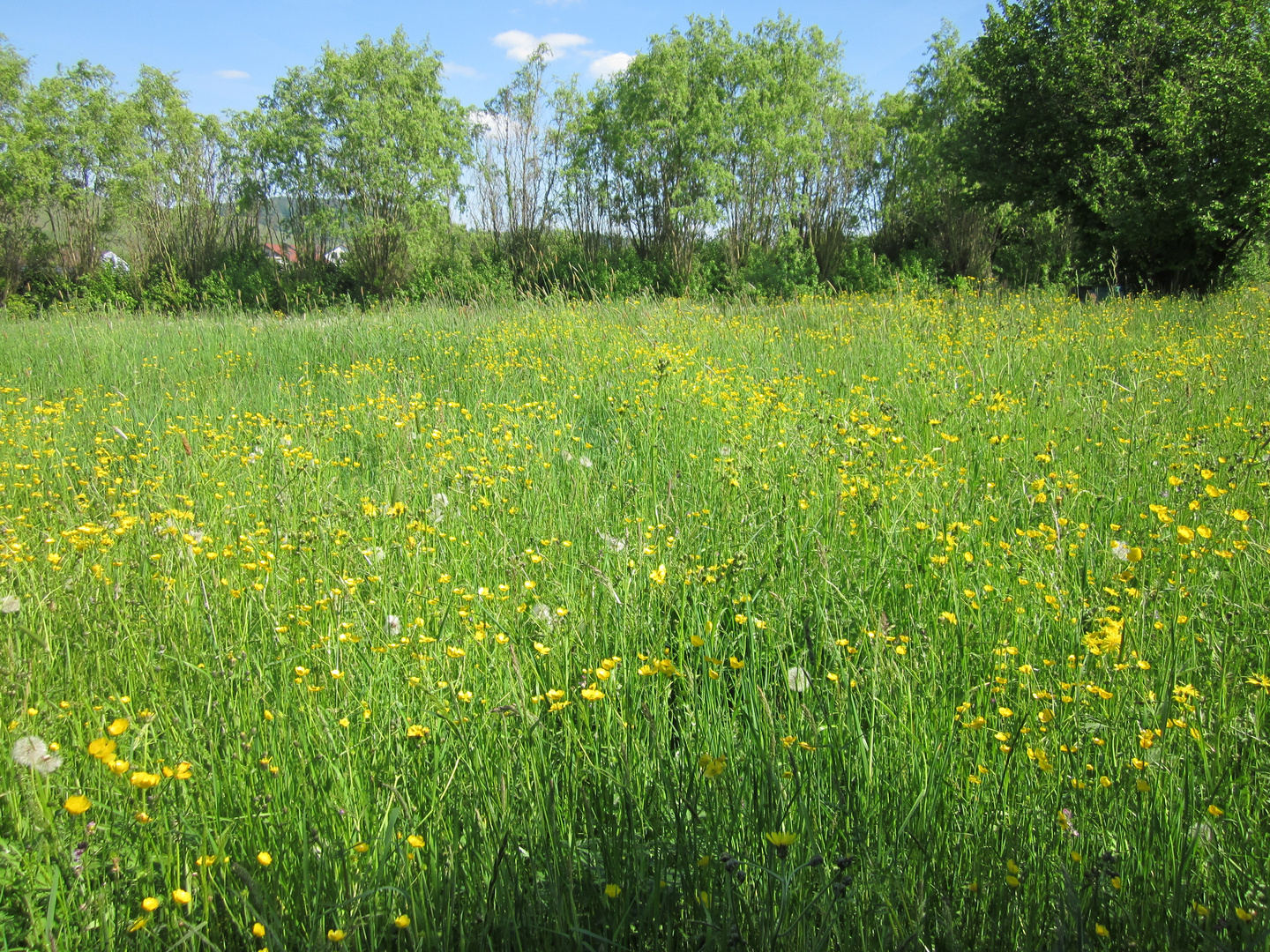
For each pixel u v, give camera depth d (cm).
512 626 272
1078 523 353
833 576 306
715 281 3027
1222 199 1833
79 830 167
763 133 2916
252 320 1412
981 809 184
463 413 609
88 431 609
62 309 1783
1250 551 299
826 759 195
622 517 384
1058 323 1023
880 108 3306
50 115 3097
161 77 3117
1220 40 1912
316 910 151
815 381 698
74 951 152
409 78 2909
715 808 179
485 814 185
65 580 292
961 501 380
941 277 3064
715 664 244
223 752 202
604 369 780
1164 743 196
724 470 429
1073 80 2030
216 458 502
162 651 243
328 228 2917
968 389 638
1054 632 258
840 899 154
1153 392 585
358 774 199
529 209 3209
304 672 231
